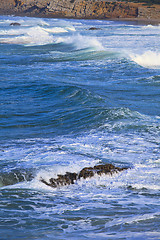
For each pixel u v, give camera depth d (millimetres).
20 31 125938
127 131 23844
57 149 20484
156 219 12047
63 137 23000
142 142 21703
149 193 14836
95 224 11695
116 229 11250
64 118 27453
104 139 22328
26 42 92688
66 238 10617
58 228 11414
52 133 24062
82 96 33938
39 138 22906
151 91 38375
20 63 57875
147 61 61438
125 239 10469
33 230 11258
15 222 11898
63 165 17828
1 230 11242
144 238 10508
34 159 18797
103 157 19188
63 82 41906
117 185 15742
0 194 14703
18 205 13523
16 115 28344
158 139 22250
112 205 13492
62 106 31125
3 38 102125
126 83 42656
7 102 32531
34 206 13445
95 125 25344
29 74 47594
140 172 17109
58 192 15094
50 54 68812
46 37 107688
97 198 14320
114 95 35969
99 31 134875
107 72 49844
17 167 17578
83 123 26000
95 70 51312
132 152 20016
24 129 25078
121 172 17062
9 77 44906
